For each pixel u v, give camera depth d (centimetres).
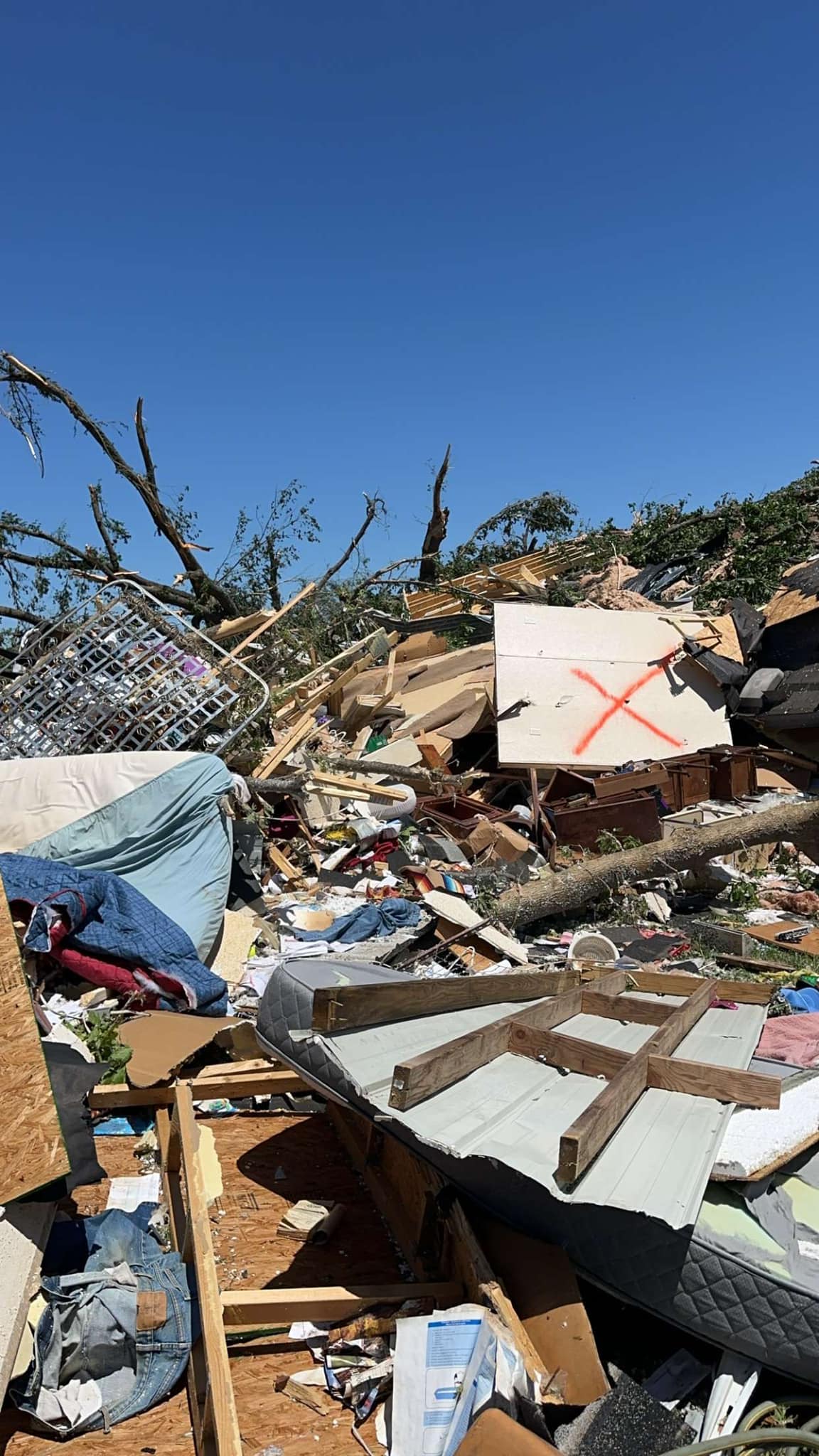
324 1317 332
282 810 1001
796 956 743
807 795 1130
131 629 932
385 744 1255
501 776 1174
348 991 362
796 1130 335
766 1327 290
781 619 1366
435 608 1967
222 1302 326
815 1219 321
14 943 356
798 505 2091
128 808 730
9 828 746
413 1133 308
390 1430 295
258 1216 411
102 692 888
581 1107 343
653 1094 359
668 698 1225
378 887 876
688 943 773
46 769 760
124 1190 424
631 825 967
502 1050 387
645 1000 452
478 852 948
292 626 1761
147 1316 324
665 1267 302
